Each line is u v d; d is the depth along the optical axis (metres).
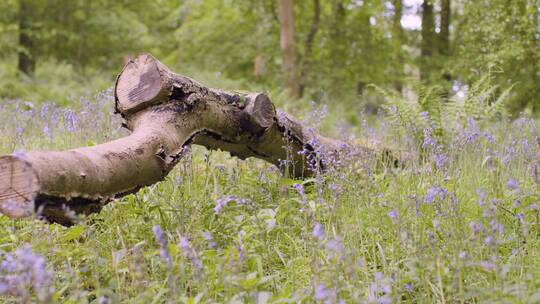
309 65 16.08
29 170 2.26
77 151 2.55
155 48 21.92
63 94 13.24
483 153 4.63
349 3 16.56
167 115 3.21
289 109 9.01
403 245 2.92
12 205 2.28
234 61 19.64
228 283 2.40
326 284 2.39
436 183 3.66
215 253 2.75
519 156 4.40
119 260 2.79
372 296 2.46
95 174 2.55
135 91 3.28
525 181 4.03
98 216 3.47
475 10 10.55
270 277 2.59
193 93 3.35
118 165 2.71
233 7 19.27
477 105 6.32
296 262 3.01
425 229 3.04
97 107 5.58
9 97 13.09
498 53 9.59
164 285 2.71
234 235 3.25
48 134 5.00
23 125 5.73
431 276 2.62
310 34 16.36
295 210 3.74
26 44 17.31
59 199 2.39
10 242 3.19
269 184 4.16
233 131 3.76
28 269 1.96
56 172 2.34
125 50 18.72
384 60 15.88
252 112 3.75
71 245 3.11
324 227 3.11
